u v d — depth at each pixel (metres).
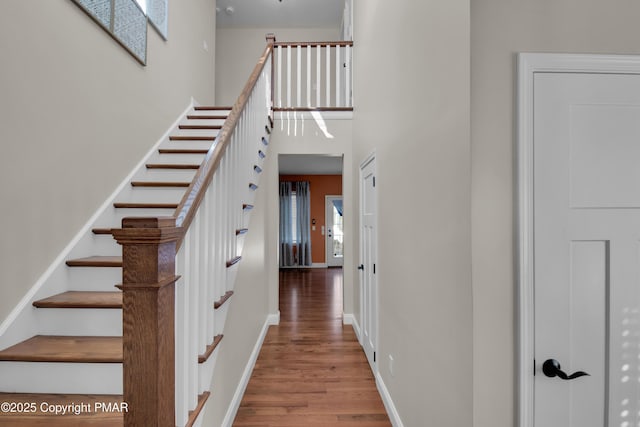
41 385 1.48
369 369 2.91
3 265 1.60
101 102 2.42
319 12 6.12
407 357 1.83
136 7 2.86
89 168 2.28
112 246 2.28
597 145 1.12
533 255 1.10
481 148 1.10
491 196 1.11
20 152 1.71
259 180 3.21
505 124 1.11
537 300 1.10
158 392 0.88
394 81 2.08
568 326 1.11
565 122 1.11
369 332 3.01
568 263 1.11
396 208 2.05
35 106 1.81
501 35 1.11
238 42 6.56
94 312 1.73
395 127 2.06
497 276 1.11
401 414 1.95
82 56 2.21
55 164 1.96
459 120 1.17
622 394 1.11
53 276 1.87
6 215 1.62
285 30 6.58
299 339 3.64
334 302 5.39
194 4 4.25
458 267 1.19
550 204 1.10
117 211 2.51
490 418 1.09
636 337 1.11
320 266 9.55
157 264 0.88
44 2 1.88
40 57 1.85
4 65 1.62
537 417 1.10
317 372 2.85
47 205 1.89
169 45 3.55
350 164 4.19
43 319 1.73
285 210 9.45
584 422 1.11
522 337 1.09
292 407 2.31
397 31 2.00
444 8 1.30
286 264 9.35
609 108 1.12
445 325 1.31
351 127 4.21
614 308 1.11
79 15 2.18
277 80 4.42
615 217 1.11
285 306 5.12
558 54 1.11
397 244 2.03
